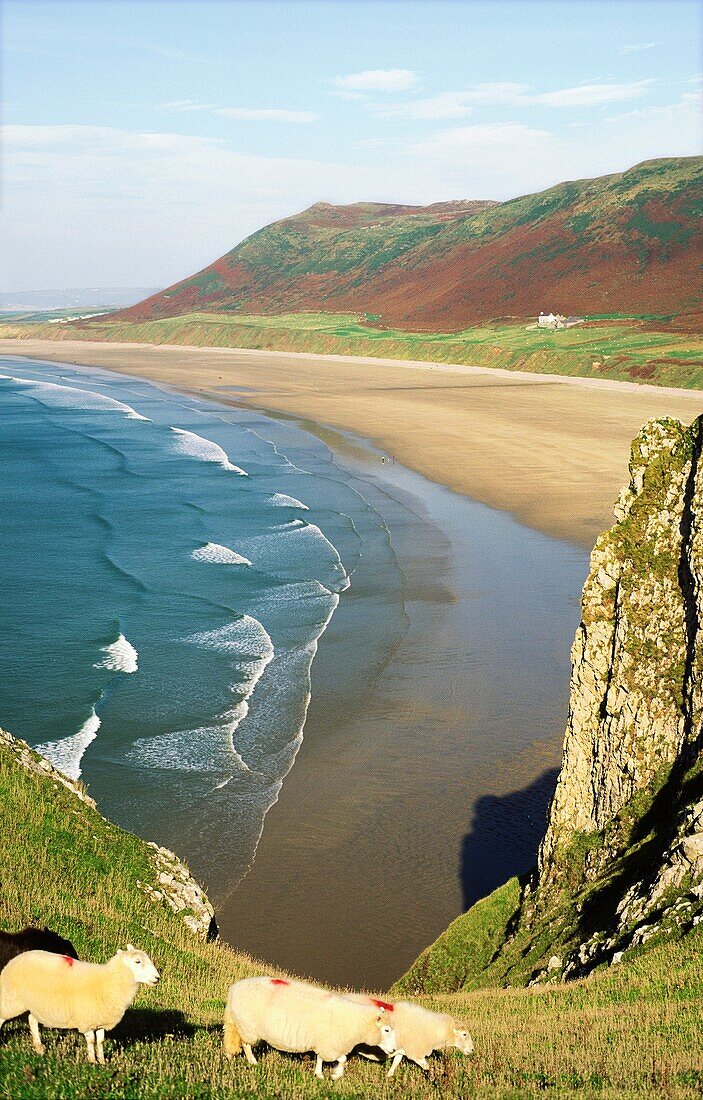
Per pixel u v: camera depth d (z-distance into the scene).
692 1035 14.80
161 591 61.12
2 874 19.52
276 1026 12.88
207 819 34.44
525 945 24.30
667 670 26.05
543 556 66.88
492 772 37.31
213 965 19.98
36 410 163.12
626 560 27.42
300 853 32.28
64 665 48.44
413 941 27.77
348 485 93.38
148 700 44.53
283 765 38.34
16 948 12.95
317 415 144.50
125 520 80.75
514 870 31.03
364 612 56.19
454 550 68.88
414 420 134.12
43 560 68.31
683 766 24.45
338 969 26.55
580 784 27.59
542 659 48.47
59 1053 11.93
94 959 17.44
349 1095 12.29
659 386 159.88
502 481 91.75
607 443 110.12
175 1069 12.24
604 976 18.62
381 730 41.19
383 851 32.34
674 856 20.73
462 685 45.53
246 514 82.38
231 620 55.31
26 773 24.47
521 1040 15.47
